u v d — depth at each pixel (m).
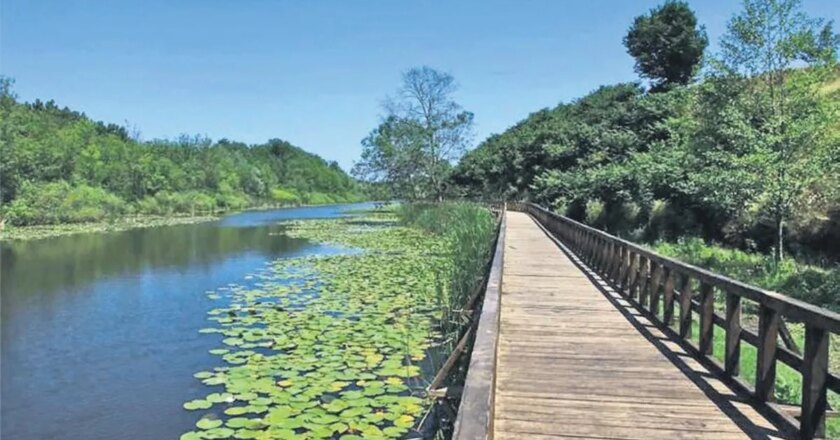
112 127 56.91
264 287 11.98
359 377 6.16
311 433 4.79
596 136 32.22
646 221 19.75
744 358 6.07
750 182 13.41
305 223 34.41
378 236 24.16
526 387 4.26
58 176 35.28
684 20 37.97
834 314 3.11
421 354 7.03
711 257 14.21
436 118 39.19
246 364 6.68
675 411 3.79
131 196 40.94
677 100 27.67
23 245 21.45
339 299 10.40
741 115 14.21
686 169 17.92
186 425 5.46
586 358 5.04
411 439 4.76
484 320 3.72
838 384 3.11
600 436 3.39
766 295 3.81
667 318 6.02
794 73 13.87
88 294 11.86
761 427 3.53
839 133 13.05
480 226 15.60
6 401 6.13
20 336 8.69
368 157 39.47
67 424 5.54
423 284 11.91
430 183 39.72
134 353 7.69
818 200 13.76
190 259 17.39
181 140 59.50
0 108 37.94
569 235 14.43
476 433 1.87
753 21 14.06
